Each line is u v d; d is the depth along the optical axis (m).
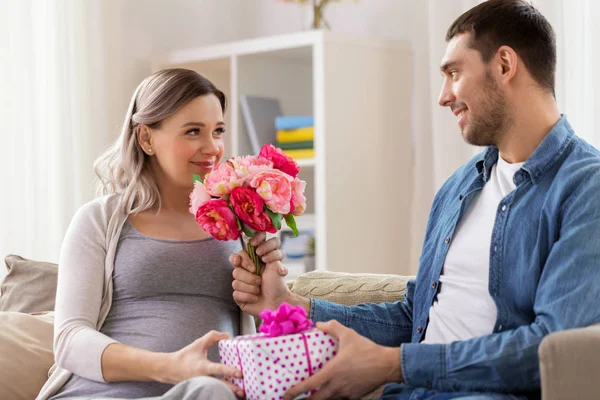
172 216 2.21
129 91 4.60
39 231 4.02
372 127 4.08
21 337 2.38
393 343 2.14
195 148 2.17
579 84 3.19
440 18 3.77
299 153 4.09
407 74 4.24
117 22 4.38
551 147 1.85
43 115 4.06
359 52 4.02
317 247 3.92
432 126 3.98
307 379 1.71
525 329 1.70
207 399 1.64
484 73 1.90
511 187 1.92
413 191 4.25
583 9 3.16
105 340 1.96
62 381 2.05
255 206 1.99
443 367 1.72
